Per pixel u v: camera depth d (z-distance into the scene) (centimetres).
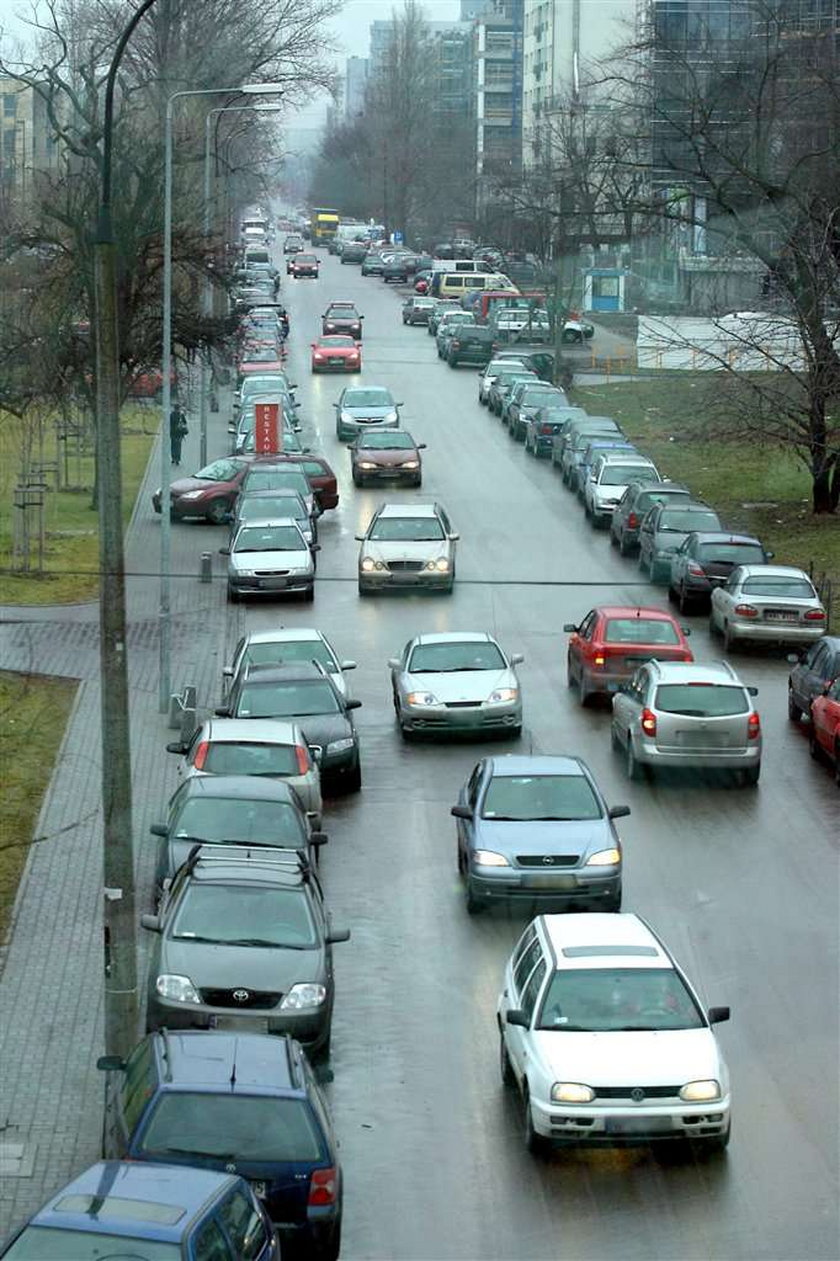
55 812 2444
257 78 7756
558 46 14675
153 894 2127
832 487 4866
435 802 2569
